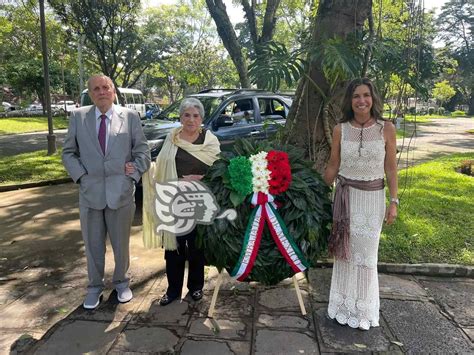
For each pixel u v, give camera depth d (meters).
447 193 6.15
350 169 2.63
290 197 2.64
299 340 2.63
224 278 3.51
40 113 29.36
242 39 29.05
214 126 5.89
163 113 7.02
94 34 11.68
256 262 2.67
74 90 33.97
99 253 3.04
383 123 2.56
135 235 4.71
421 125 24.61
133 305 3.09
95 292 3.07
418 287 3.34
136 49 25.31
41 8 9.72
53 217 5.45
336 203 2.71
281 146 2.92
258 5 14.10
